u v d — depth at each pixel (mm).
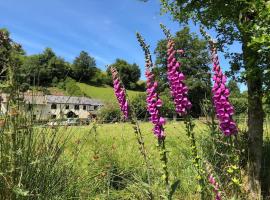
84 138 1852
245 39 1641
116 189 1685
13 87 1038
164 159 1203
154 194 1438
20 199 1112
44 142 1272
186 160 1782
